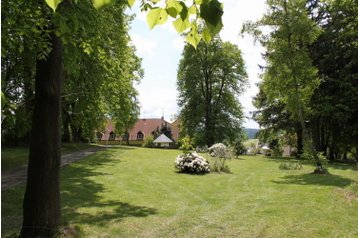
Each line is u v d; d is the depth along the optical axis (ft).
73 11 25.94
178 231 32.37
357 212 40.24
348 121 115.96
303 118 83.46
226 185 59.98
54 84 27.86
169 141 225.76
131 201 44.21
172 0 7.07
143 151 129.80
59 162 28.45
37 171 27.43
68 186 51.80
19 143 113.50
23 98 55.42
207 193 52.08
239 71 178.70
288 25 73.36
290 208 42.27
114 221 34.45
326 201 46.44
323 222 36.04
